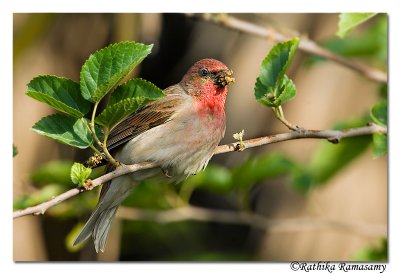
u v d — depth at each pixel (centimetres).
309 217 1195
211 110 901
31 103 1140
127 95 671
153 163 872
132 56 664
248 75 1241
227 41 1265
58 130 687
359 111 1223
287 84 740
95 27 1184
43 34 1156
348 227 1112
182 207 1073
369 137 1005
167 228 1320
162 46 1278
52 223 1217
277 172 1031
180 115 884
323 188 1159
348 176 1211
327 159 1031
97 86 665
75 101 679
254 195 1265
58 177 1003
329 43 1148
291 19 1241
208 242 1345
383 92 1134
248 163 1028
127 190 889
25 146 1135
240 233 1341
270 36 1074
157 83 1284
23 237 1183
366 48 1130
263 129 1241
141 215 1087
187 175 903
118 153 886
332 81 1233
